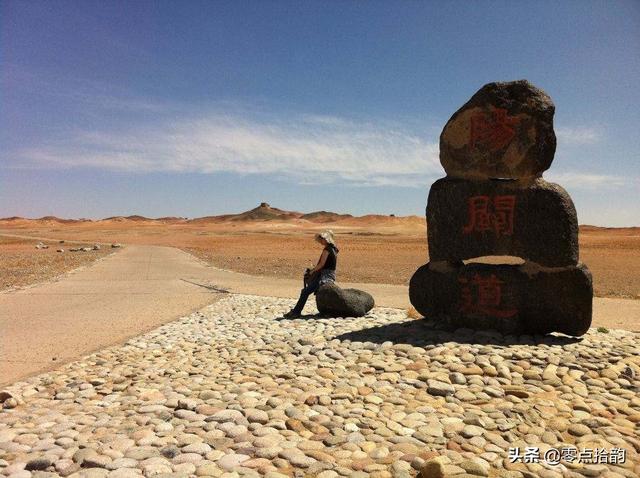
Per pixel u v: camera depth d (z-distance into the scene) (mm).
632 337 8797
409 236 89750
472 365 6852
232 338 9523
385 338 8469
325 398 5891
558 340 8195
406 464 4441
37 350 8875
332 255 11500
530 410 5641
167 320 11828
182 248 52781
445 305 9008
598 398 6047
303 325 10359
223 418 5375
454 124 8914
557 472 4453
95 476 4207
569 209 8188
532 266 8391
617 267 27922
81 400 6242
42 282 20250
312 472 4328
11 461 4555
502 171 8539
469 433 5070
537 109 8328
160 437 5008
